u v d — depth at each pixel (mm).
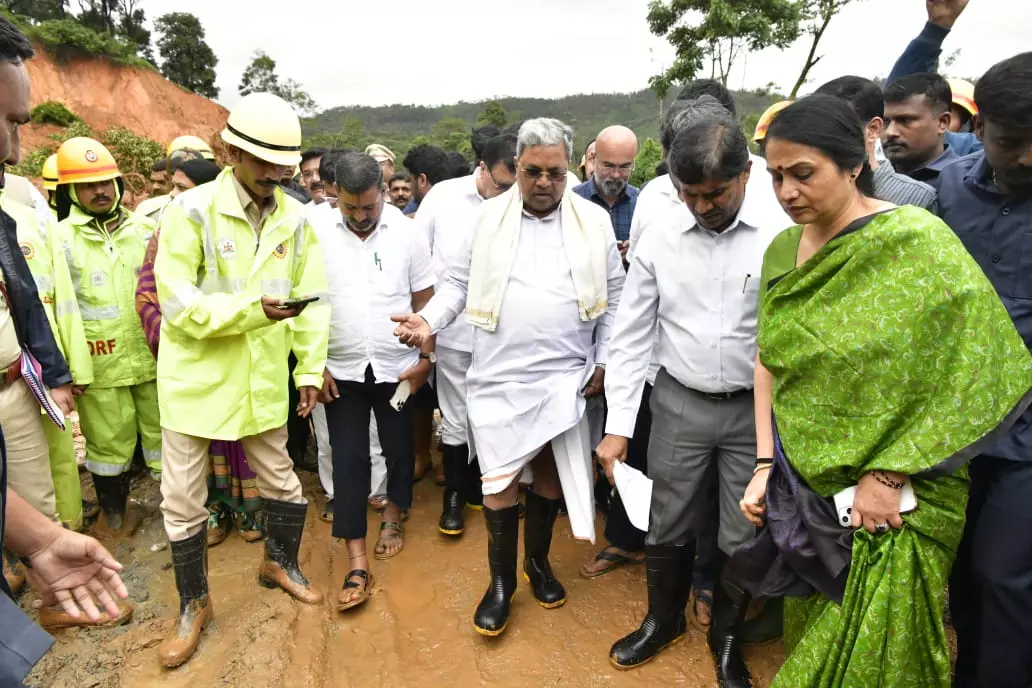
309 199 5406
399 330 2787
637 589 3215
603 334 2941
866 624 1790
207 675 2615
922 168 2951
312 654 2762
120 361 3469
